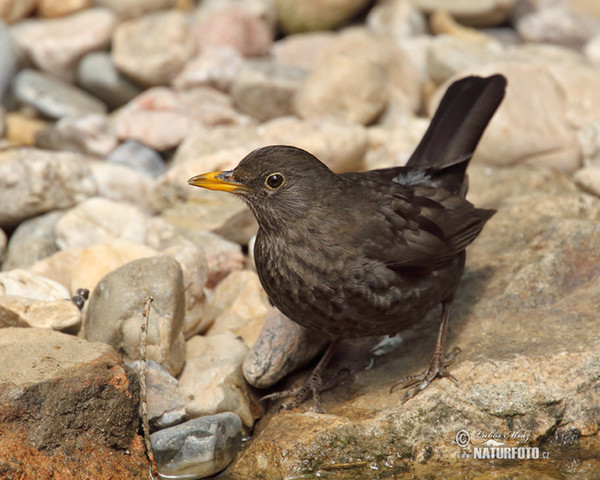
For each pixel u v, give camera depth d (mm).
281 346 9336
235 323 10461
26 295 9938
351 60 14836
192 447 8594
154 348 9086
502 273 10352
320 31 18469
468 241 9242
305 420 8688
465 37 17781
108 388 8086
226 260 11641
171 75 16109
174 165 13789
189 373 9320
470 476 8188
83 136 14406
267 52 17391
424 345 9734
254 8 18078
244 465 8570
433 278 8914
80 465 7758
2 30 15859
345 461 8383
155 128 14477
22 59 16453
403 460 8398
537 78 14219
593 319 9227
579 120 13836
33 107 15273
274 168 8656
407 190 9297
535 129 13492
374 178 9391
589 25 18000
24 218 12422
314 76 14945
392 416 8516
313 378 9383
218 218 12141
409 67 16219
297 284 8617
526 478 8078
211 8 18531
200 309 10211
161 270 9383
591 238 10125
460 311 9914
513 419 8492
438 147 10281
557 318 9391
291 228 8633
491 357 8812
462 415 8523
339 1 18188
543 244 10375
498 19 18703
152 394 8812
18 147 14148
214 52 16328
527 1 19078
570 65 14805
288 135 13070
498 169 13359
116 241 10992
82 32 16266
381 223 8688
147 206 13227
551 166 13547
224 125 14758
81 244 11781
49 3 17344
